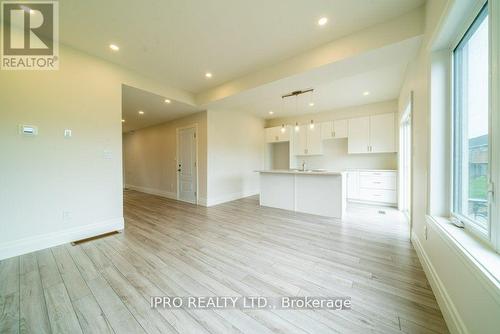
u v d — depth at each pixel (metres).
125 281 1.81
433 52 1.77
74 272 1.95
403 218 3.72
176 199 5.71
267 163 6.86
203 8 2.00
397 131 4.59
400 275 1.87
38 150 2.42
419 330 1.27
